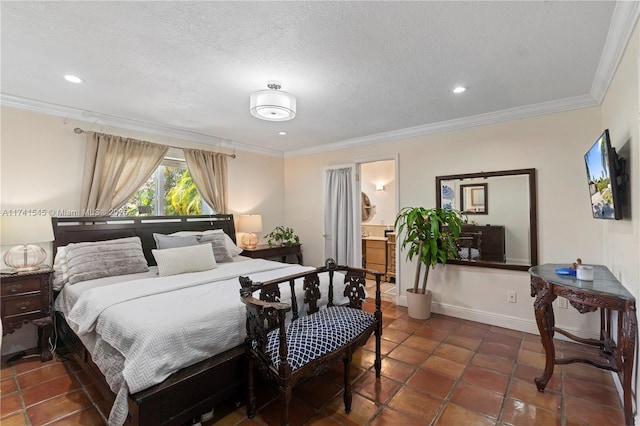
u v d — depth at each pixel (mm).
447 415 1898
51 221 2816
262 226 4969
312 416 1904
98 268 2723
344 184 4586
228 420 1873
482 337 3031
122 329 1718
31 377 2344
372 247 5730
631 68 1752
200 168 4090
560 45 1946
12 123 2768
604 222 2682
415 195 3889
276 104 2426
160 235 3355
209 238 3586
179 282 2451
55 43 1899
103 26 1729
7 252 2639
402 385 2225
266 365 1753
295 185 5227
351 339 1997
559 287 2023
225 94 2713
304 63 2174
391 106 3047
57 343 2822
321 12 1618
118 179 3332
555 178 2992
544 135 3041
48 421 1853
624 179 1919
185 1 1523
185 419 1678
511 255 3232
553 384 2215
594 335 2828
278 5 1563
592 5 1570
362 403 2025
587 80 2467
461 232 3527
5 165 2734
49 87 2547
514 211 3205
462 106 3057
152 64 2172
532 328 3127
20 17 1638
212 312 1896
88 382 2277
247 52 2023
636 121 1686
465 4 1560
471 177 3457
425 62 2168
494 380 2277
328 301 2643
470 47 1972
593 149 2197
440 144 3686
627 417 1700
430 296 3543
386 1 1535
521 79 2445
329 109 3131
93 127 3244
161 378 1594
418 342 2928
